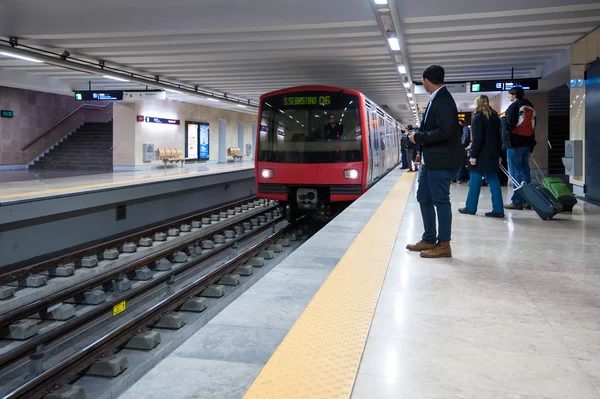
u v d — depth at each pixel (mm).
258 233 12453
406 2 9656
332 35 11445
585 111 10570
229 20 10477
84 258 8680
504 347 2816
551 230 6523
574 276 4293
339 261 4832
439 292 3844
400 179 15312
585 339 2926
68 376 4488
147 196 13125
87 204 10695
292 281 4172
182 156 27719
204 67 16203
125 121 23516
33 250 9336
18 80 17641
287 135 11609
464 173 14055
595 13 9938
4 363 4746
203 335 3012
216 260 9641
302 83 19781
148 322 5789
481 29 11250
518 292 3844
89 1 9703
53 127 27266
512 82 15766
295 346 2781
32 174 18734
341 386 2318
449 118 4602
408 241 5801
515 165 8305
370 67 16016
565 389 2324
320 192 11883
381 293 3820
